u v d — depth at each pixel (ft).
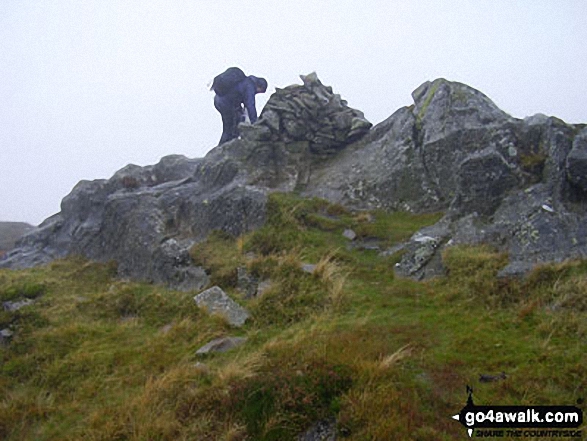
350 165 53.72
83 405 25.63
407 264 35.35
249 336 28.94
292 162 54.95
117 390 26.37
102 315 37.81
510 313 26.89
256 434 19.85
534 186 36.42
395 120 54.85
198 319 32.76
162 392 23.68
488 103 47.73
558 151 36.83
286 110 57.06
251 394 21.22
